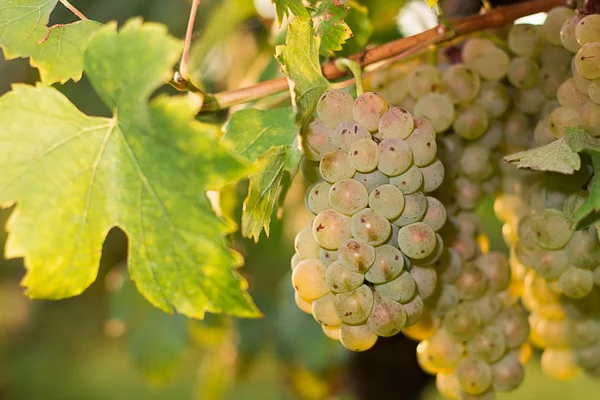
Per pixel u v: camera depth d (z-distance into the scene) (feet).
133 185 1.61
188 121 1.54
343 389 3.26
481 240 1.95
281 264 3.42
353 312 1.65
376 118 1.68
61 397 7.82
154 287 1.64
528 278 1.94
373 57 1.87
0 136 1.62
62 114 1.63
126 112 1.59
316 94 1.73
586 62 1.71
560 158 1.65
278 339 3.10
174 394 7.55
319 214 1.67
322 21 1.84
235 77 2.92
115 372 8.50
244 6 2.52
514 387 1.90
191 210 1.59
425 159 1.68
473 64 1.92
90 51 1.57
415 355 2.74
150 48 1.55
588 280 1.80
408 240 1.66
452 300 1.84
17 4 1.79
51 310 7.31
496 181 1.99
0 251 6.11
